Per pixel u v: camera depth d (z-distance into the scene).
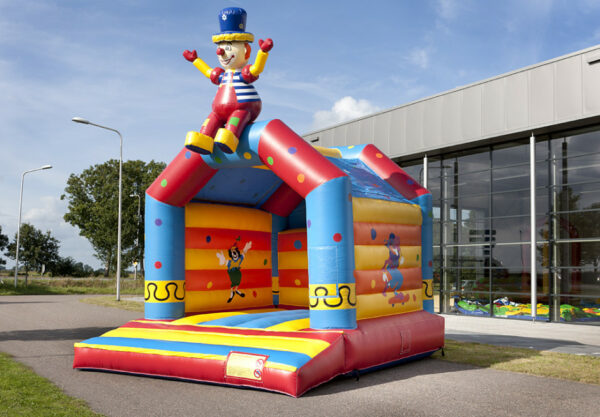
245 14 7.92
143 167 62.59
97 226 56.75
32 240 46.78
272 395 6.04
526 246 16.45
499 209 17.23
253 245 9.77
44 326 13.34
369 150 9.82
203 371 6.55
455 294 18.41
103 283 38.75
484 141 17.16
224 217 9.28
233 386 6.43
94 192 60.50
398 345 7.53
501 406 5.62
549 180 16.03
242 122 7.59
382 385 6.58
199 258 8.86
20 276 55.47
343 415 5.24
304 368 5.99
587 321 14.89
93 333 11.87
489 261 17.41
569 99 14.88
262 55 7.45
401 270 8.27
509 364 8.02
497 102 16.55
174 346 6.96
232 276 9.33
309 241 7.03
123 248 54.03
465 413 5.35
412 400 5.84
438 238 19.03
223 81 7.85
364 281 7.44
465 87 17.41
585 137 15.28
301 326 7.21
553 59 15.27
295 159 7.14
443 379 6.96
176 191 8.34
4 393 5.91
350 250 6.95
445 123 17.94
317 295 6.90
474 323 14.96
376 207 7.82
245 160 7.75
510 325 14.38
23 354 8.86
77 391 6.25
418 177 19.75
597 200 14.91
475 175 17.98
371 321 7.43
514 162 16.89
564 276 15.52
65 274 56.00
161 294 8.34
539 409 5.54
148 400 5.82
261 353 6.33
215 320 7.88
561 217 15.71
